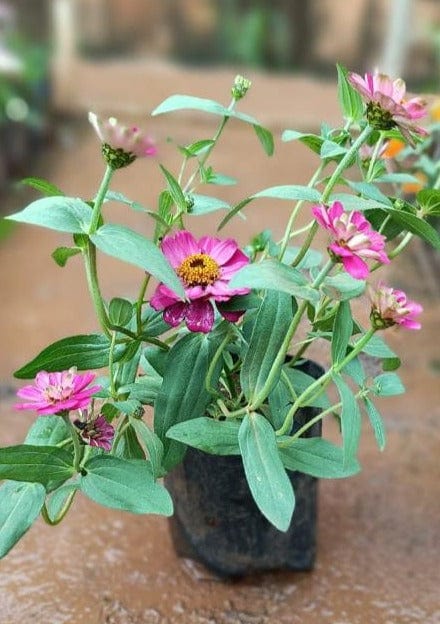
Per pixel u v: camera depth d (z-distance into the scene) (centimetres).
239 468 70
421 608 75
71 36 256
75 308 126
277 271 57
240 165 198
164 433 63
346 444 56
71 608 74
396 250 66
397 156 87
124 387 65
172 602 75
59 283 135
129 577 77
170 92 271
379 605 75
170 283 56
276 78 316
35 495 59
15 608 74
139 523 83
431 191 62
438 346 112
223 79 304
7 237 153
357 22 338
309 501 74
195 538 75
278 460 59
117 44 344
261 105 257
